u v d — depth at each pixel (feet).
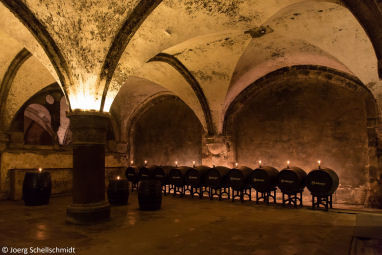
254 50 28.73
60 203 29.30
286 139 33.88
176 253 13.98
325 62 29.86
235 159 37.01
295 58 30.89
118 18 18.83
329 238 16.46
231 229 18.51
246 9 19.89
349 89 30.42
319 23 22.09
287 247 14.82
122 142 43.98
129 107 43.37
